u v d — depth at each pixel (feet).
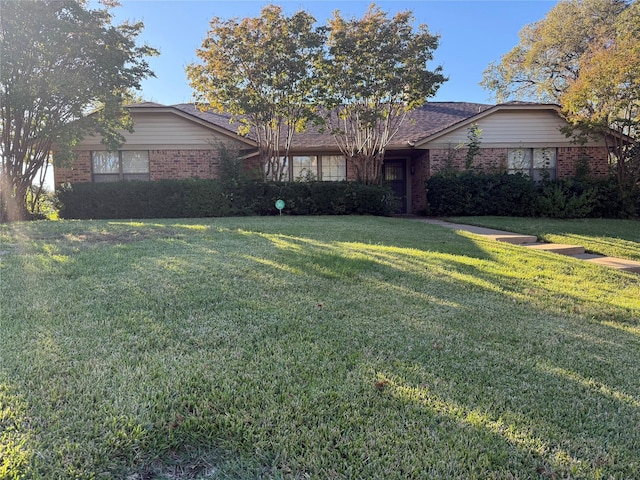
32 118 36.96
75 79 34.35
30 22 32.55
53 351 8.76
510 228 32.45
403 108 43.65
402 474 5.51
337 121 48.06
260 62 39.24
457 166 46.70
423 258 19.19
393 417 6.77
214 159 45.21
